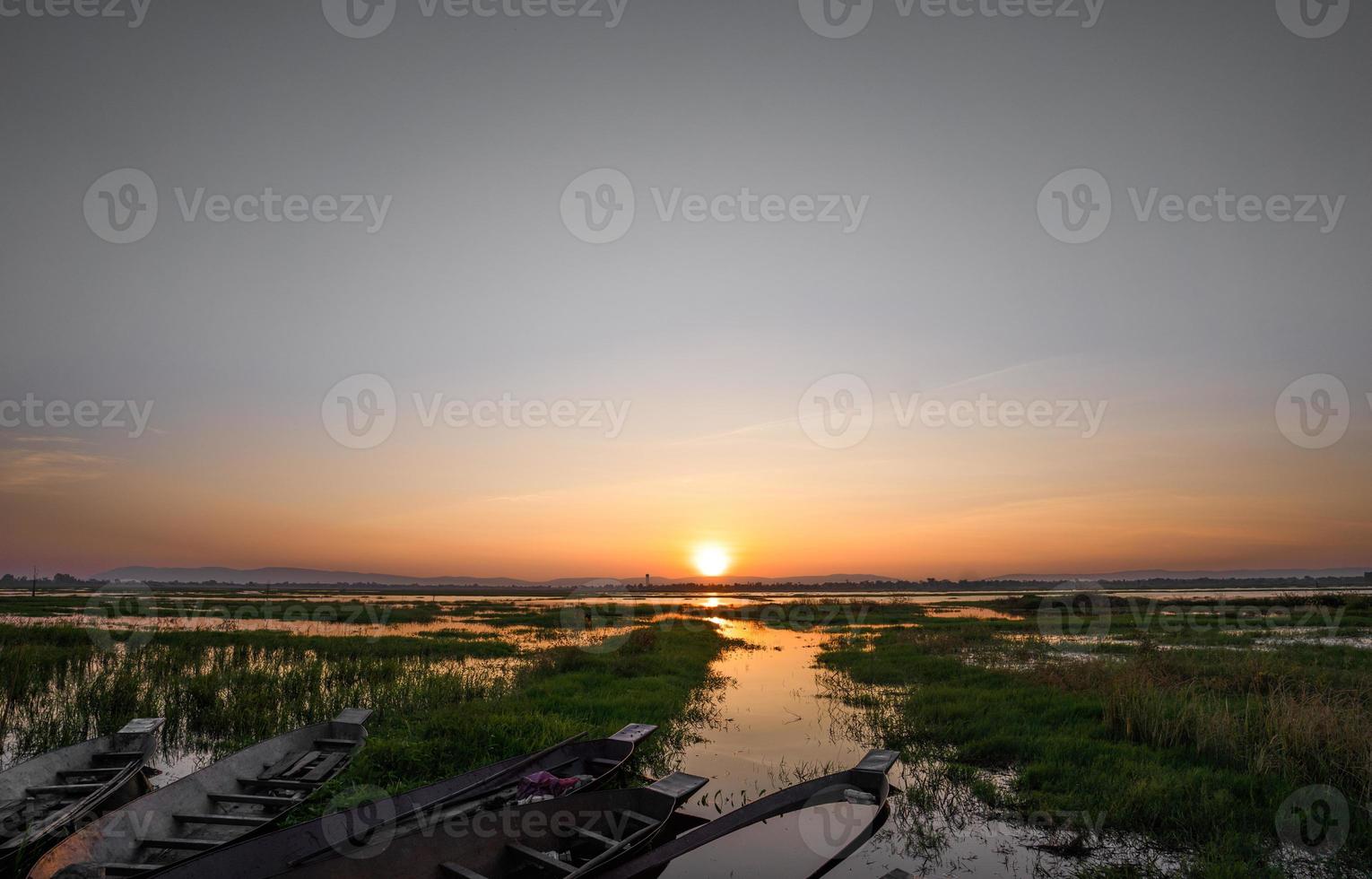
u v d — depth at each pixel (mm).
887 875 7070
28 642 23766
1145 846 8312
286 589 157375
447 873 6824
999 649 25344
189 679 16797
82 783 9281
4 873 6707
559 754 10305
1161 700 12883
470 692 16203
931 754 12156
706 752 12508
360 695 15812
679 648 26297
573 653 22188
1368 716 11055
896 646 27141
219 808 8797
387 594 117375
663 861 7227
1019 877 7531
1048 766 10719
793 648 29438
